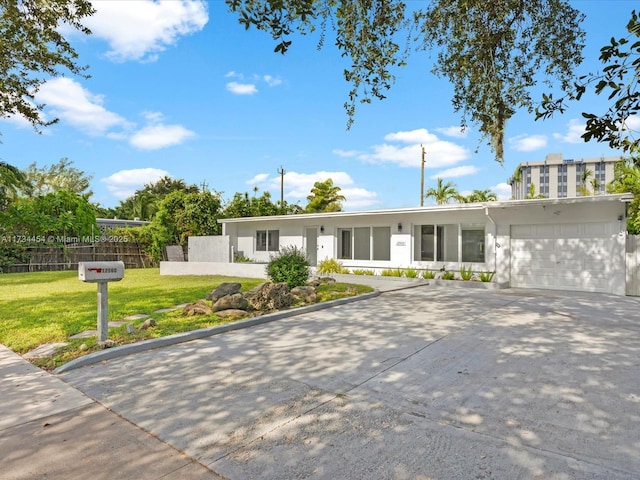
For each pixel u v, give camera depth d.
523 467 2.61
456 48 6.26
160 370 4.69
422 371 4.54
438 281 13.66
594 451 2.80
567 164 73.75
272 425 3.26
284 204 34.16
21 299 9.93
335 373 4.52
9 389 4.14
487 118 6.45
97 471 2.64
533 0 5.73
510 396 3.79
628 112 2.94
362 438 3.02
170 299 9.81
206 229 24.42
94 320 7.24
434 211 14.26
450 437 3.02
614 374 4.37
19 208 19.73
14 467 2.70
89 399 3.86
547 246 12.58
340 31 5.60
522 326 6.77
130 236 23.81
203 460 2.76
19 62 6.98
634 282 10.99
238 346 5.73
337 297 9.83
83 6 6.92
